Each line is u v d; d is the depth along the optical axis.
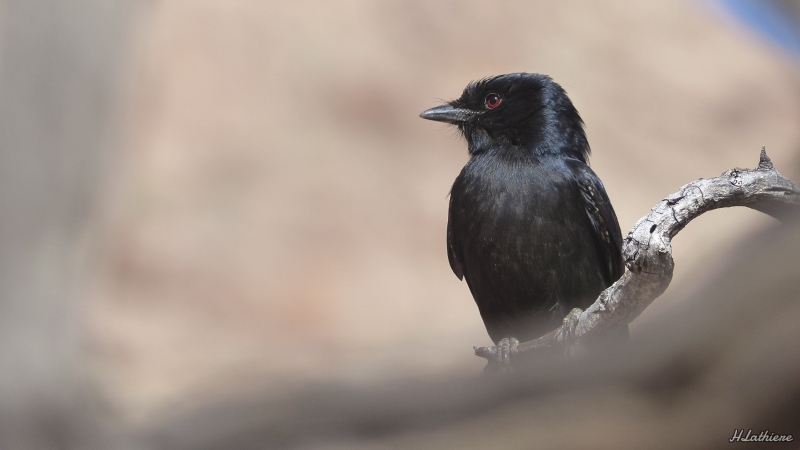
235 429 5.24
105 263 27.94
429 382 4.96
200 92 35.56
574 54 42.88
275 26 38.81
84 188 6.21
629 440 4.45
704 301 4.21
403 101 37.50
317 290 29.70
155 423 5.82
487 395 4.79
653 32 46.16
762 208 6.50
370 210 33.19
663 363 4.36
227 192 32.22
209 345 26.23
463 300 30.50
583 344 7.39
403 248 32.19
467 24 41.69
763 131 42.19
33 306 6.05
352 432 4.93
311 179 33.59
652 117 41.41
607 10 46.16
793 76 46.06
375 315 29.25
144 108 33.78
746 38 48.38
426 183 34.91
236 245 30.67
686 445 4.39
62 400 6.11
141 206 30.88
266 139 34.59
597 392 4.55
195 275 29.14
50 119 6.07
